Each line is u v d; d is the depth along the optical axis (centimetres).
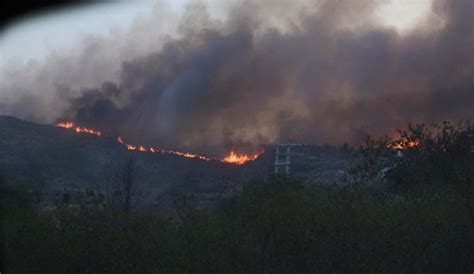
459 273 2356
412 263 2278
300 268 2189
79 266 2212
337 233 2205
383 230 2217
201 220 2162
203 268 2105
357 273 2200
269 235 2183
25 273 2253
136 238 2170
